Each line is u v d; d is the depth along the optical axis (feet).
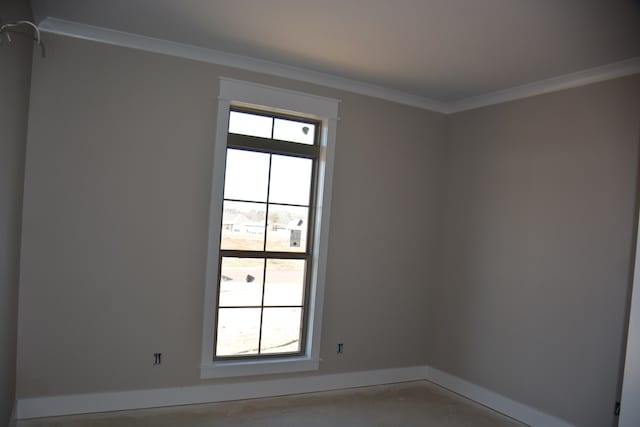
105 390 9.86
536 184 11.10
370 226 12.76
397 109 13.03
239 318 11.39
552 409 10.39
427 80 11.55
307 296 12.19
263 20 8.51
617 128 9.53
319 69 11.29
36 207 9.15
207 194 10.68
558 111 10.70
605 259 9.60
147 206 10.10
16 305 8.75
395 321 13.24
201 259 10.68
